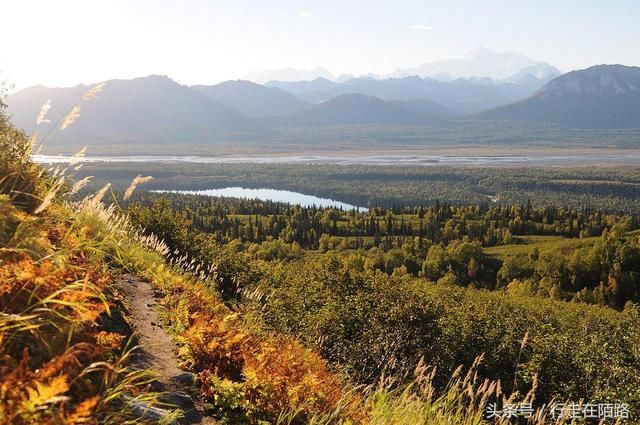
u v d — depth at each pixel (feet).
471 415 19.65
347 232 650.02
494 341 82.94
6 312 11.51
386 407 18.29
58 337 12.41
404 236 619.67
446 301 113.50
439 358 76.07
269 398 16.71
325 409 17.66
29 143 16.65
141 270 30.73
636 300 376.27
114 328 18.42
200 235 87.25
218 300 38.45
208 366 18.24
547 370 75.66
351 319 84.17
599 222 646.33
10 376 9.02
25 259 13.33
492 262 484.33
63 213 24.88
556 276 417.49
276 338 29.37
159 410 12.85
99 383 12.39
